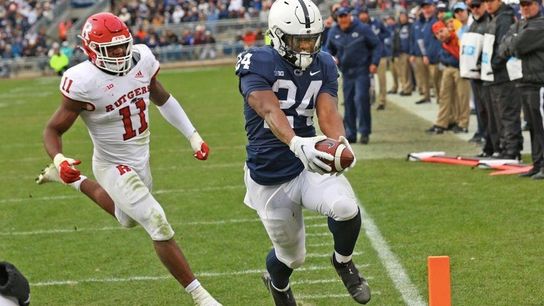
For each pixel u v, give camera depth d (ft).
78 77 46.73
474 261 55.93
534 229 62.69
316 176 42.80
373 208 72.28
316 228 67.67
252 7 317.01
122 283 55.83
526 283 51.06
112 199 48.96
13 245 66.85
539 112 78.43
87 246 65.57
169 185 87.71
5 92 225.97
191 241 65.21
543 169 79.71
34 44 296.10
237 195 81.10
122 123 48.06
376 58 106.93
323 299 50.65
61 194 86.28
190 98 181.37
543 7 95.50
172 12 320.09
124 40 46.44
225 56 293.64
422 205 72.28
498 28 85.87
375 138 114.01
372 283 52.90
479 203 71.67
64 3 334.03
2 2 325.83
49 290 55.06
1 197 86.22
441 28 110.01
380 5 273.33
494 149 91.45
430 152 96.53
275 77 41.86
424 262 56.39
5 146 124.26
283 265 45.85
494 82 86.84
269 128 42.65
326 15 280.92
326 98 42.86
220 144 114.32
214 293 52.80
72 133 133.59
